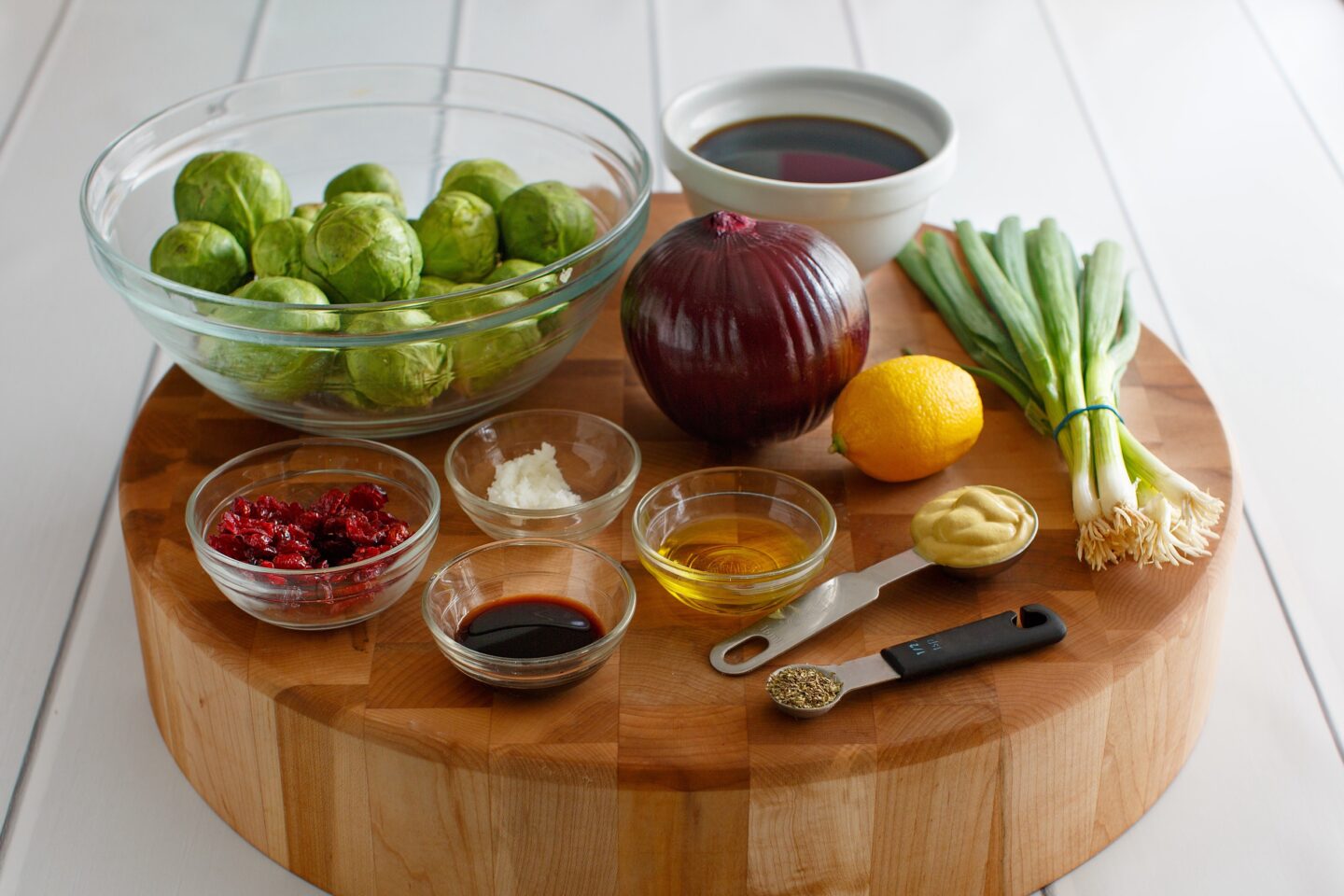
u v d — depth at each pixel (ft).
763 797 3.09
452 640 3.21
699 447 4.13
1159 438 4.12
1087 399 3.91
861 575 3.57
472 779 3.12
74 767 3.88
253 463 3.82
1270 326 5.69
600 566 3.52
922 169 4.37
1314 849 3.67
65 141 6.68
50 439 5.03
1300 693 4.16
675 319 3.75
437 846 3.28
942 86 7.42
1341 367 5.48
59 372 5.35
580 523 3.70
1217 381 5.37
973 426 3.84
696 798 3.07
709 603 3.45
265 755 3.38
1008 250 4.67
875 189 4.28
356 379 3.68
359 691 3.27
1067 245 4.70
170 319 3.60
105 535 4.66
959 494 3.68
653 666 3.34
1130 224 6.31
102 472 4.90
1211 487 3.92
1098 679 3.29
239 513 3.60
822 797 3.12
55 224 6.15
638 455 3.85
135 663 4.24
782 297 3.71
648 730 3.17
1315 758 3.94
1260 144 6.97
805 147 4.75
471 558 3.54
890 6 8.17
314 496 3.88
